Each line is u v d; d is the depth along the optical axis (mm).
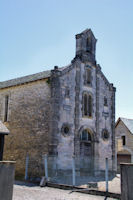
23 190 16953
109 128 29219
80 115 26078
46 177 19844
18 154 25375
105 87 29828
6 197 7348
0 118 28562
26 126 25469
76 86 26203
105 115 29031
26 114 25812
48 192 16594
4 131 18156
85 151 26172
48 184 19266
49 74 25438
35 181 20922
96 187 18234
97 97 28406
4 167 7410
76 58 26891
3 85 30297
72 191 17188
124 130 38812
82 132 26328
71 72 25953
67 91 25094
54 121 23094
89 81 28047
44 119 23875
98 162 26891
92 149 26891
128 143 37844
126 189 7281
